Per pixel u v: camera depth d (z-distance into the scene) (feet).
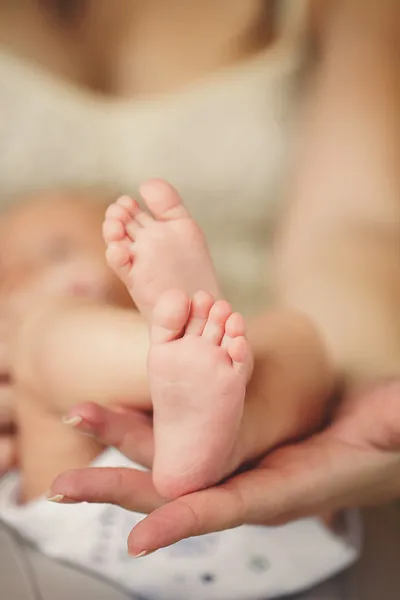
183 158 2.60
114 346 1.63
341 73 2.60
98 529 1.65
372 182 2.37
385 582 1.84
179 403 1.39
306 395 1.57
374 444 1.50
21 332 1.76
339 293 2.12
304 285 2.18
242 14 2.68
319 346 1.66
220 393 1.37
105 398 1.62
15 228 2.27
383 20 2.68
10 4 2.64
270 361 1.57
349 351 1.98
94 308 1.74
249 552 1.65
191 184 2.63
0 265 2.22
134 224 1.51
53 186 2.62
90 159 2.58
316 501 1.47
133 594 1.73
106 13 2.68
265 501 1.42
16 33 2.60
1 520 1.78
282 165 2.65
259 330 1.63
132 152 2.59
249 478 1.43
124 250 1.48
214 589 1.71
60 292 2.13
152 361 1.38
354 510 1.79
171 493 1.41
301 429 1.56
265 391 1.52
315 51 2.72
